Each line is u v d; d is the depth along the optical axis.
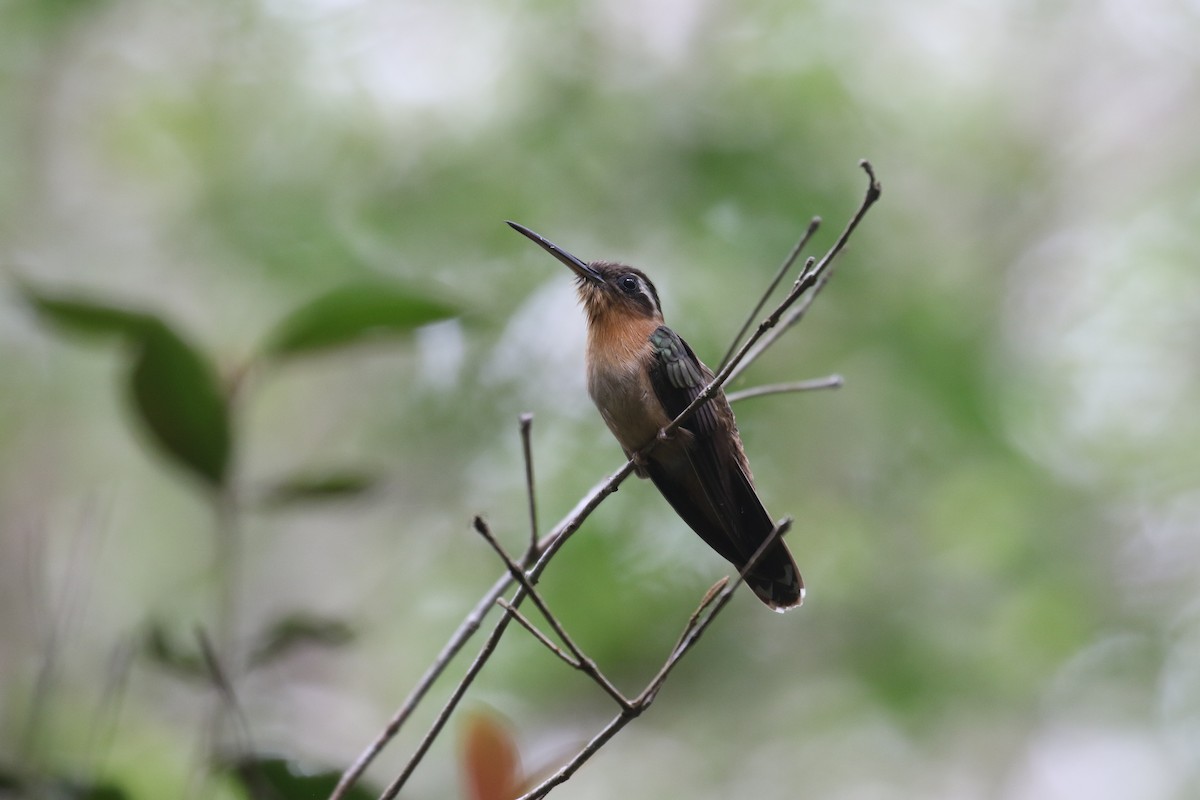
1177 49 17.34
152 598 14.15
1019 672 13.10
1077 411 14.71
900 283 13.82
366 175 14.03
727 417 7.59
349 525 13.89
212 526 14.41
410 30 14.87
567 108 14.01
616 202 13.38
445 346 12.63
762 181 13.25
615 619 11.74
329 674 12.48
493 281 13.01
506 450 12.29
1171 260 15.48
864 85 14.60
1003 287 15.45
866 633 13.20
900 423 13.10
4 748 8.78
